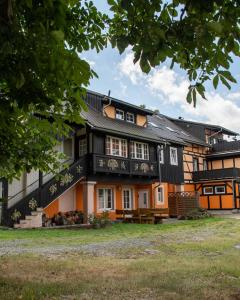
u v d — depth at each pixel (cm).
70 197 2086
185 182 3041
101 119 2133
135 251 922
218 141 3656
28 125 521
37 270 669
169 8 312
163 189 2597
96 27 458
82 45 459
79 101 390
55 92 362
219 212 2873
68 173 1841
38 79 326
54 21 284
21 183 1791
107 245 1060
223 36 306
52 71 301
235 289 519
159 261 749
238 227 1603
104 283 561
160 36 293
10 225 1599
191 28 301
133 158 2255
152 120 3156
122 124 2308
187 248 957
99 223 1741
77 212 1964
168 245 1026
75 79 292
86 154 1973
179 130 3325
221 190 2989
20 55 294
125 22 427
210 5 288
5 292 511
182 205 2344
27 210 1645
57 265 714
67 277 611
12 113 413
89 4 458
